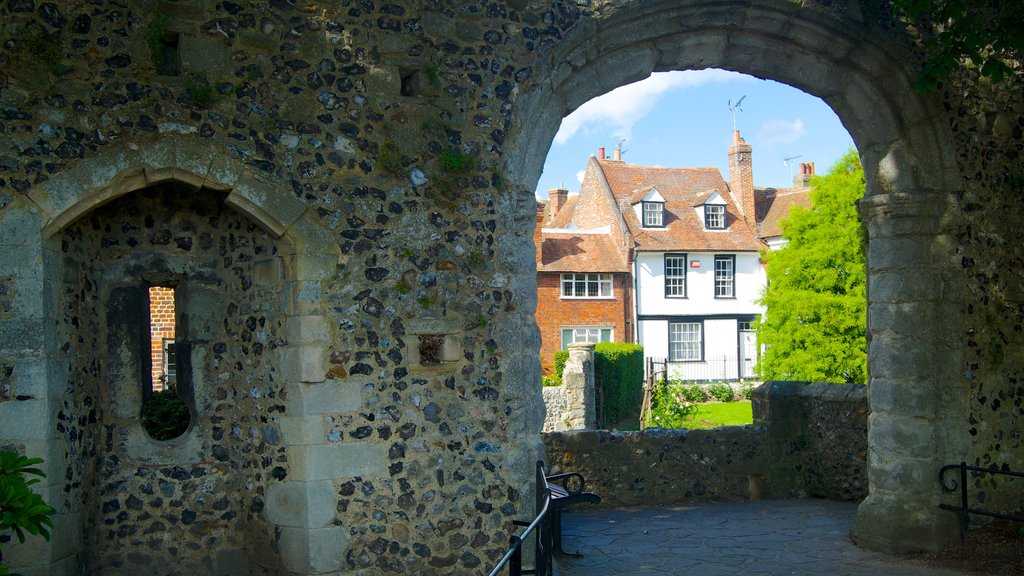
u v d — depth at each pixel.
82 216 5.14
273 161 5.38
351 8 5.63
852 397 8.52
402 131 5.70
